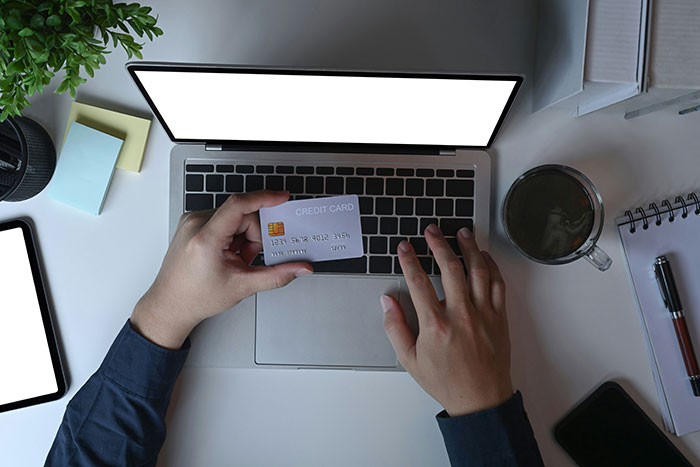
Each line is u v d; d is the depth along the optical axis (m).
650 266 0.72
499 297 0.67
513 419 0.61
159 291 0.66
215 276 0.63
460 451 0.61
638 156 0.73
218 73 0.58
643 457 0.70
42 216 0.73
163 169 0.73
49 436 0.73
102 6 0.52
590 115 0.73
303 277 0.72
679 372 0.71
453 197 0.71
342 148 0.70
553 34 0.64
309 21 0.72
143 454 0.67
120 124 0.72
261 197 0.62
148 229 0.74
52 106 0.72
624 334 0.73
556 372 0.73
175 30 0.72
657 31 0.54
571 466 0.73
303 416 0.74
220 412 0.74
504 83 0.58
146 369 0.66
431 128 0.67
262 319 0.72
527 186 0.67
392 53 0.73
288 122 0.66
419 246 0.71
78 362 0.73
